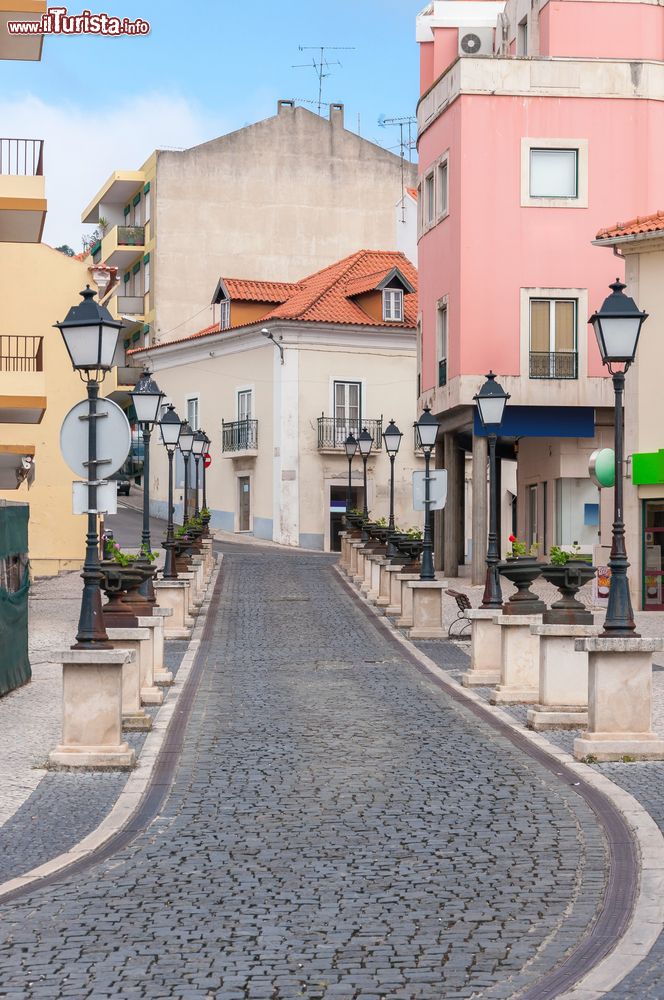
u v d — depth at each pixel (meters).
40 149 27.84
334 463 57.31
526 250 35.97
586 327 35.94
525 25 38.66
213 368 61.19
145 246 68.94
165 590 23.89
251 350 58.53
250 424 58.25
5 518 16.83
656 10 36.47
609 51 36.28
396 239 68.50
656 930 6.89
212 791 10.78
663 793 10.38
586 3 36.19
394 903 7.48
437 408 38.22
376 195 69.06
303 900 7.57
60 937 6.92
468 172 35.88
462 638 23.86
